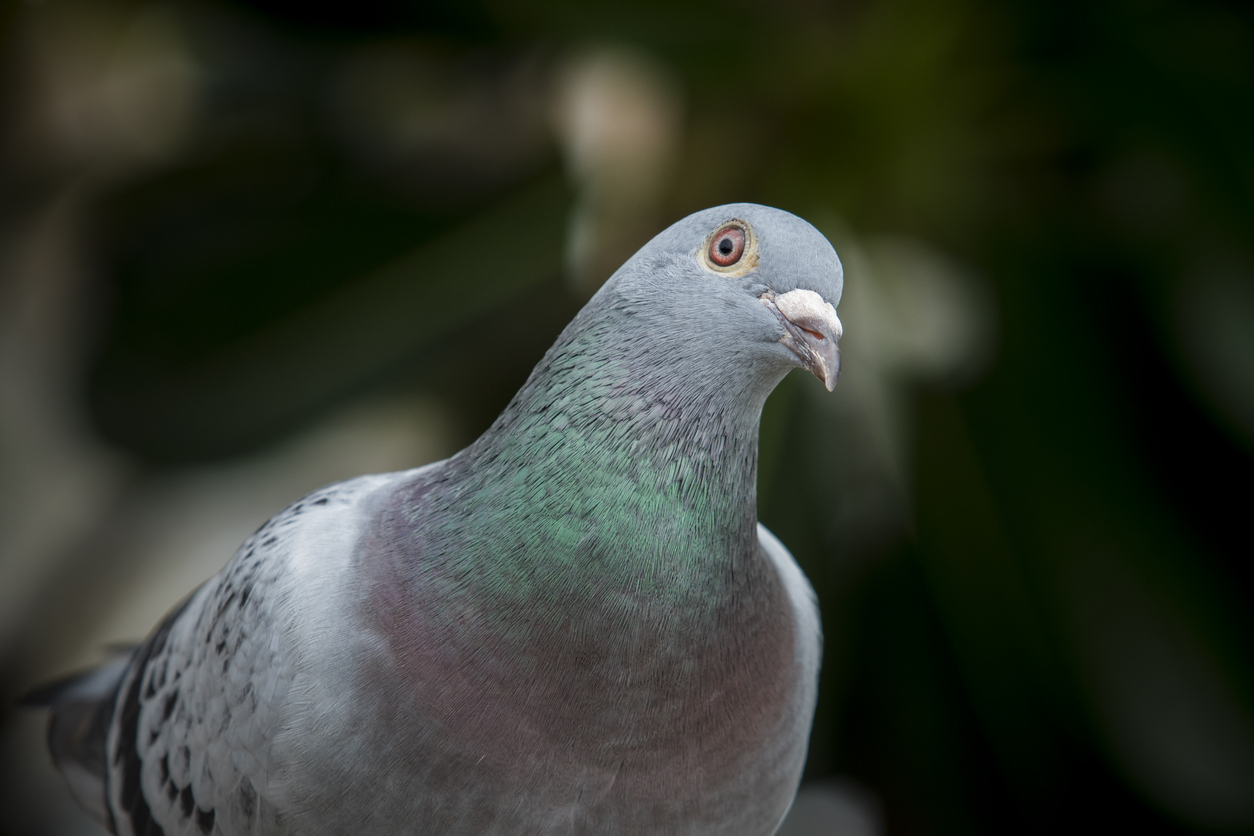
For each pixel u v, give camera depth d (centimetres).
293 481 799
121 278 696
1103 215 736
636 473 330
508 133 779
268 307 689
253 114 771
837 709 659
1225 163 670
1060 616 667
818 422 639
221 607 372
